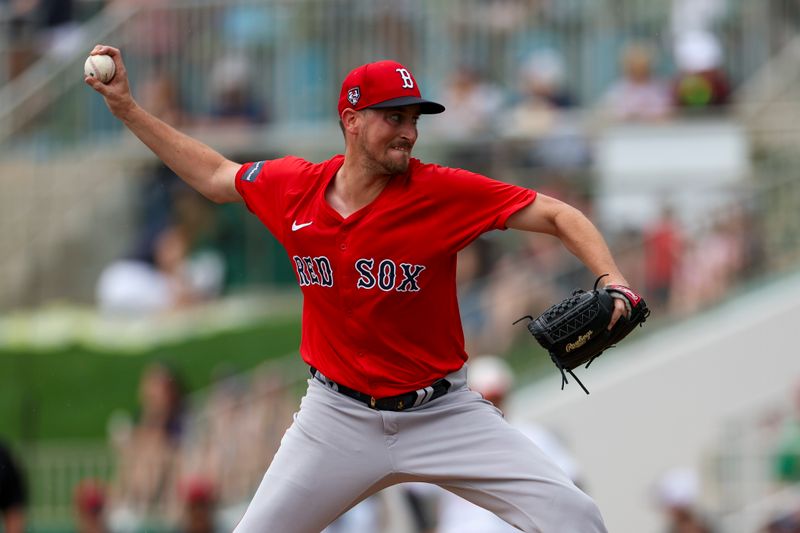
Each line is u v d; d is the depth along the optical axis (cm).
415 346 2027
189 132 5884
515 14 5666
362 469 2055
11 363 5784
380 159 1945
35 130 6309
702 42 5372
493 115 5456
